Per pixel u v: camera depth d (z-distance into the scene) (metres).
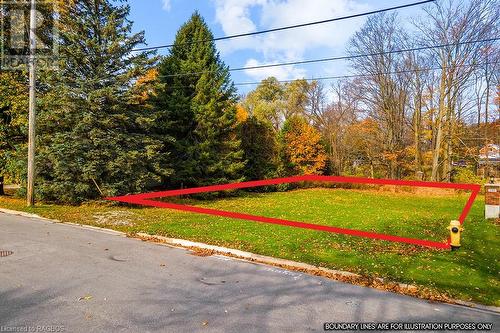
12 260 7.12
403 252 8.95
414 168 36.72
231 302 5.42
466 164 36.09
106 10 16.00
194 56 22.53
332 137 42.03
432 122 34.44
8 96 16.67
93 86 15.41
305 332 4.50
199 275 6.73
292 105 51.16
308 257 8.20
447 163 33.03
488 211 15.34
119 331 4.29
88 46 15.45
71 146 14.62
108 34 15.83
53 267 6.79
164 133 21.02
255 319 4.83
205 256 8.18
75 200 15.59
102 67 15.42
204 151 21.92
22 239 8.91
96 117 15.20
